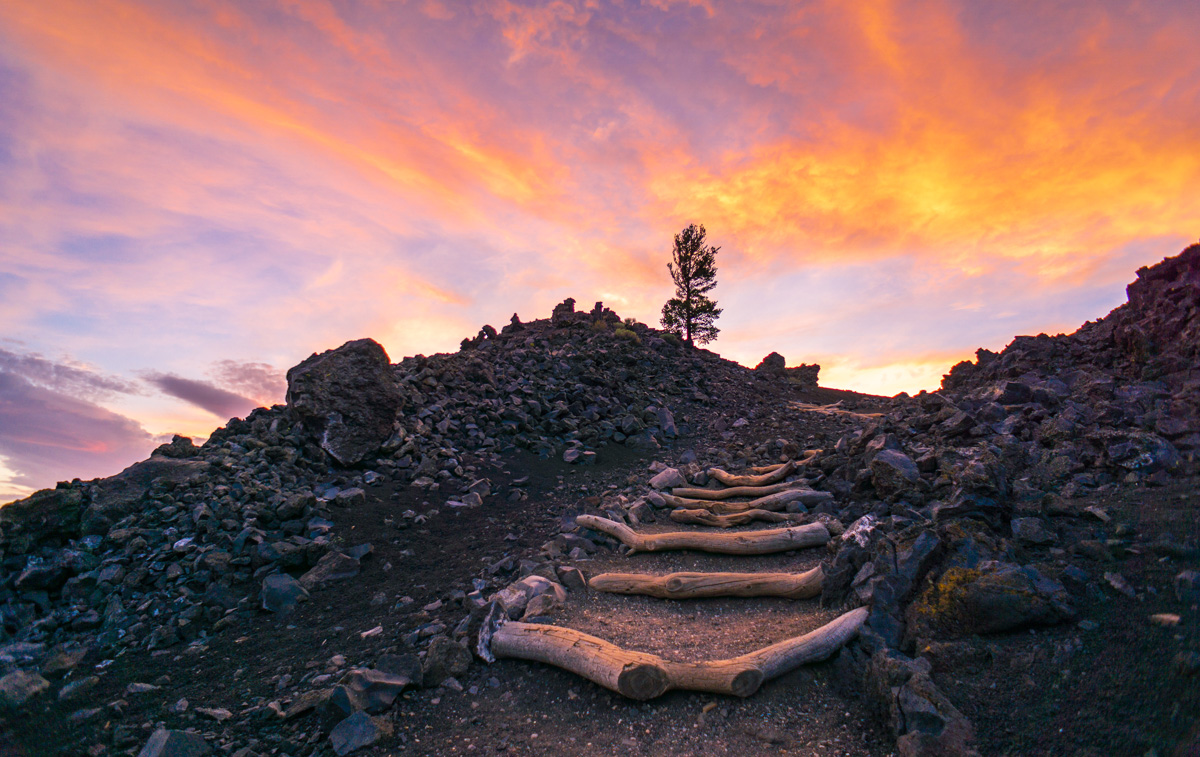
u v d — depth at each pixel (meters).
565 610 7.14
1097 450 8.40
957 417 10.84
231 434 13.23
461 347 28.27
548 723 5.08
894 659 4.86
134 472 10.60
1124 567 5.35
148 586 8.30
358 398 13.51
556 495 13.04
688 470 14.55
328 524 9.99
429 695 5.52
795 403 25.06
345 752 4.71
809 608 6.91
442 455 14.15
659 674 5.25
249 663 6.47
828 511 10.19
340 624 7.27
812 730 4.77
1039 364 14.79
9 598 8.16
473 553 9.51
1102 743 3.57
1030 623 4.96
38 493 9.51
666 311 37.91
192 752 4.67
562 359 22.94
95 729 5.30
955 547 6.12
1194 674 3.64
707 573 7.88
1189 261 12.14
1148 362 11.38
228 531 9.45
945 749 3.97
